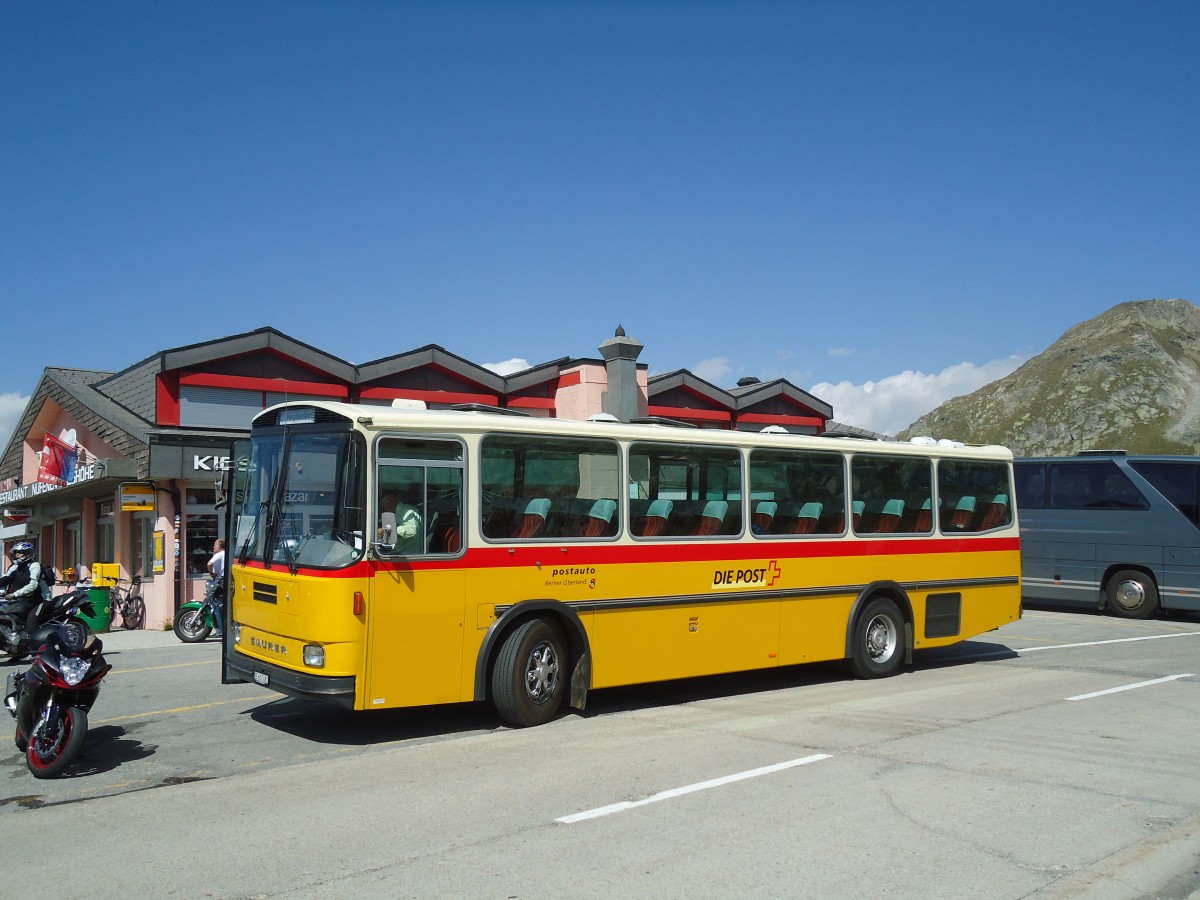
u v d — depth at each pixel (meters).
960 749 8.48
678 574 10.62
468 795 7.11
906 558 12.95
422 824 6.45
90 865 5.78
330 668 8.36
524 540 9.47
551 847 5.98
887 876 5.50
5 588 14.43
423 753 8.46
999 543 14.17
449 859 5.79
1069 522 20.67
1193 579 19.03
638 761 8.08
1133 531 19.83
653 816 6.57
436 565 8.90
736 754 8.31
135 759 8.40
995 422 174.62
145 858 5.89
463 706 10.53
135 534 23.08
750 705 10.70
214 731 9.45
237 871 5.64
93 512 25.89
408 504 8.84
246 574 9.52
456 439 9.18
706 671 10.82
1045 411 167.00
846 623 12.26
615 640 10.09
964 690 11.59
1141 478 19.91
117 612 21.62
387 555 8.62
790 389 30.34
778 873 5.54
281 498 9.21
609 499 10.20
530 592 9.47
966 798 7.00
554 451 9.85
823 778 7.52
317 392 22.30
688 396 28.50
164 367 20.34
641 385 26.14
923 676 12.78
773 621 11.47
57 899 5.28
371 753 8.50
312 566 8.57
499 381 24.62
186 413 20.84
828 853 5.86
